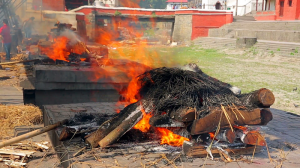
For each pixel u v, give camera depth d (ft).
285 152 17.01
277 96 42.52
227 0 192.24
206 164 14.49
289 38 101.60
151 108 16.21
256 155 16.14
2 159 17.61
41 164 17.29
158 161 14.56
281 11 150.71
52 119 21.80
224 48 109.91
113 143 16.37
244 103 16.51
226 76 58.23
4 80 39.04
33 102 32.78
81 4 159.22
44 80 30.71
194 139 15.43
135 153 15.42
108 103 28.14
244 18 160.86
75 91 31.99
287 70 65.41
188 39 146.30
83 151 15.75
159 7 270.26
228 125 15.40
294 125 22.97
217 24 148.87
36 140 21.13
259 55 88.48
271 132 20.94
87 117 20.62
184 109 15.05
